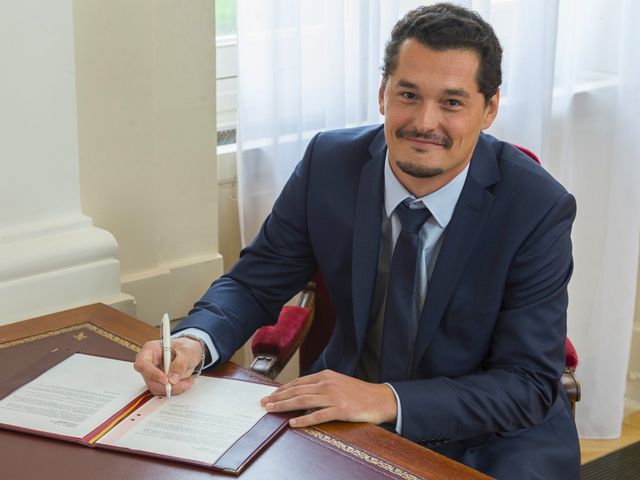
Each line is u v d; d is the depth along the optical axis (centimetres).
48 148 203
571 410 203
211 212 246
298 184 201
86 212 222
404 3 263
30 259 200
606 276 310
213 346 179
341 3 249
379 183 189
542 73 281
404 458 147
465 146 175
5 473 141
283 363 209
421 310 188
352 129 205
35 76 197
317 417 154
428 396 167
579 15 296
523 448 185
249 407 159
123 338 185
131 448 146
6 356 177
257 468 142
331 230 195
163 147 232
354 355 196
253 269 203
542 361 177
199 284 248
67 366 172
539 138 287
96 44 212
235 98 270
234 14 265
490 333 184
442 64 169
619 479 293
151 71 222
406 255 183
